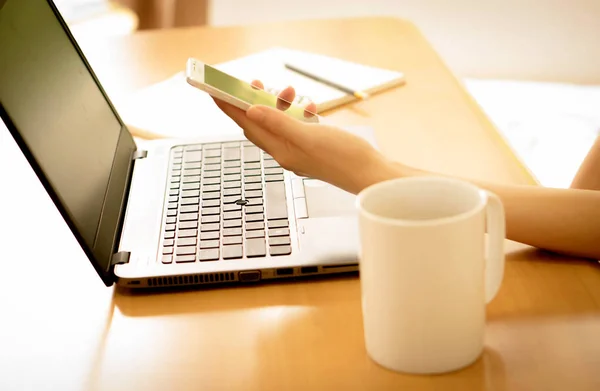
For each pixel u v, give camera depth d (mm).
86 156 739
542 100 2168
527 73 2535
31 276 700
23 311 639
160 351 567
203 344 572
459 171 887
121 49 1556
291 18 2631
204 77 673
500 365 514
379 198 510
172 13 2326
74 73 838
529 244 676
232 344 568
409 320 493
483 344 529
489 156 930
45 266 718
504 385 493
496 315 580
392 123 1069
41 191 898
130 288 665
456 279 483
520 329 558
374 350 521
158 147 939
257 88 747
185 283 651
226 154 904
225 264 655
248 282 657
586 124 1961
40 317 628
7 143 1057
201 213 750
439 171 889
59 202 609
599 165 934
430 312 489
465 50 2551
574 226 658
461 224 468
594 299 594
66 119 732
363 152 651
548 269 648
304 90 1177
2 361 567
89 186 703
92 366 554
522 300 599
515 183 844
